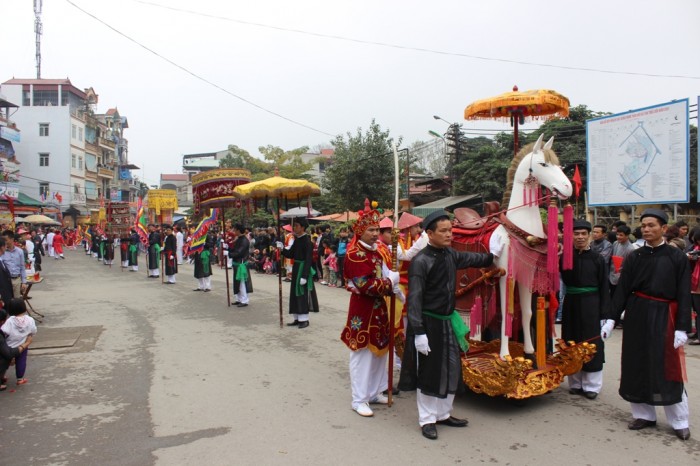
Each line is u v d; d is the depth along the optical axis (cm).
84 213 4562
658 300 411
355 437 412
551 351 545
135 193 6494
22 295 880
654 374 404
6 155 3362
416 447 392
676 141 985
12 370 618
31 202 3481
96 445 400
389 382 482
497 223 491
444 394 406
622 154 1083
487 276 486
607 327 439
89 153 4831
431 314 411
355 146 2228
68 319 939
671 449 386
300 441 405
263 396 514
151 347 721
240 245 1069
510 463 365
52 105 4334
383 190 2217
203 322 904
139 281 1592
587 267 509
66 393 527
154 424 443
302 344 734
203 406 486
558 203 570
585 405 487
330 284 1402
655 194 1025
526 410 473
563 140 1767
